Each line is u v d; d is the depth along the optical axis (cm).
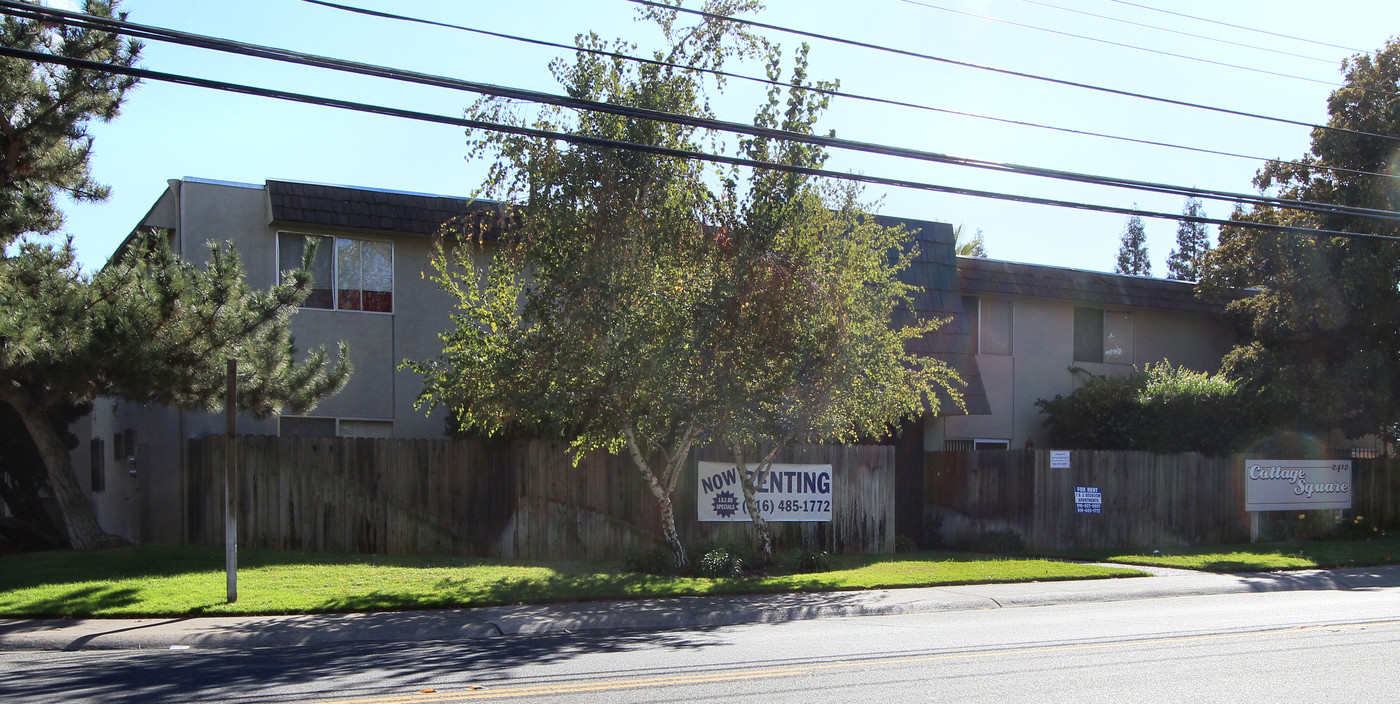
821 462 1848
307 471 1603
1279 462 2241
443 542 1642
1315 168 2083
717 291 1414
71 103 1463
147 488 1781
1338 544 2084
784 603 1262
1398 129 2170
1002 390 2441
